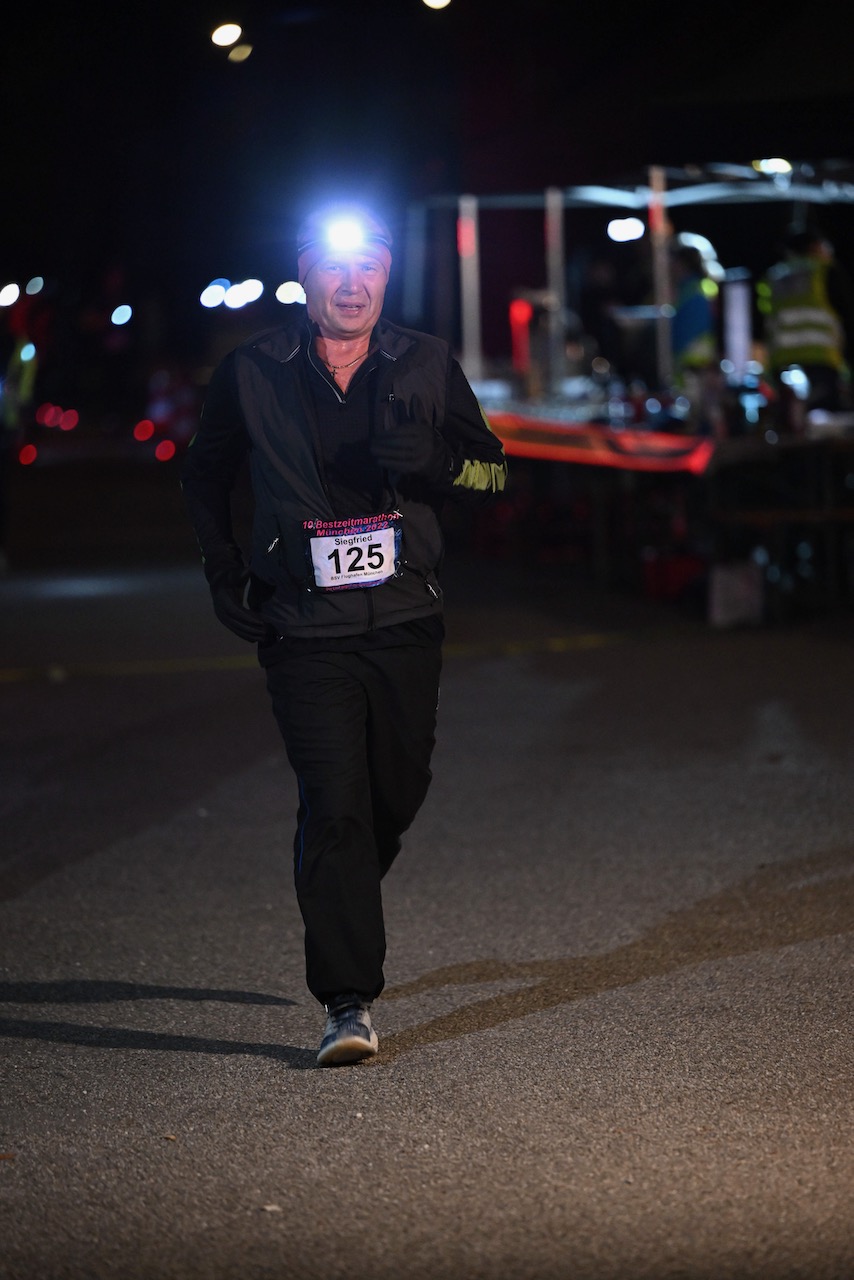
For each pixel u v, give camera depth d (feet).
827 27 120.26
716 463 131.13
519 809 76.23
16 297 176.24
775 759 83.97
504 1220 36.73
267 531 46.65
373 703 47.44
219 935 59.47
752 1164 38.91
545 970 54.19
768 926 57.82
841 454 133.08
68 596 158.30
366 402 45.78
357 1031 45.78
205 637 130.93
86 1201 38.50
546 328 185.78
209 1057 47.62
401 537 46.14
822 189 166.20
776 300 147.13
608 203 180.04
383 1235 36.29
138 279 348.59
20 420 179.83
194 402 370.94
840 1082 43.62
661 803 76.18
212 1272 35.01
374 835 48.85
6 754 91.30
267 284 194.80
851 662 110.93
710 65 122.62
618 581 156.15
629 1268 34.50
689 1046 46.75
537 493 181.37
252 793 81.05
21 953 58.03
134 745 92.79
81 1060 47.67
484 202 184.24
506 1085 44.39
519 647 122.42
